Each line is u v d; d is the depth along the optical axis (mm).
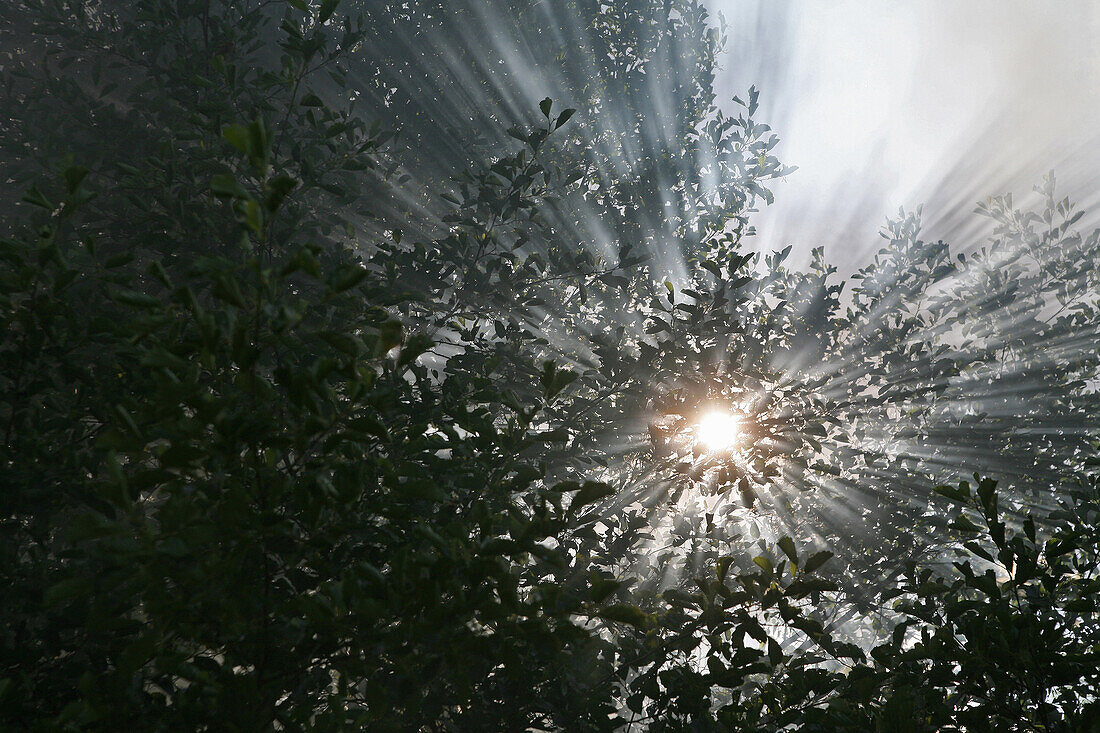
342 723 2570
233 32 5191
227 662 2639
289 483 2445
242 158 4359
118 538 2127
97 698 2354
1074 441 6777
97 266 3354
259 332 2373
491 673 3707
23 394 3270
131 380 3336
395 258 5191
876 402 6770
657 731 3936
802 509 6738
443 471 3395
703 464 5184
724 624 3674
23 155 4793
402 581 2477
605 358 5457
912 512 6539
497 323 5160
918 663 3795
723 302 5406
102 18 6148
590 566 4750
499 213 5516
